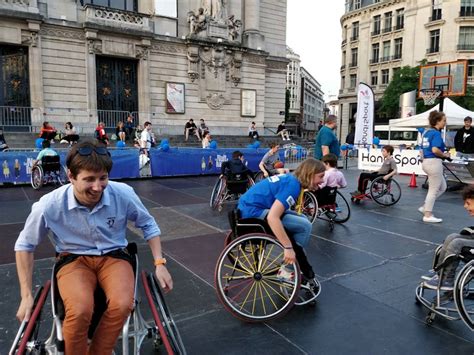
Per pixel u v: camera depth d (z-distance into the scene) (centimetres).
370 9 4941
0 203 796
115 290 207
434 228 630
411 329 313
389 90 3972
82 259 224
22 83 1972
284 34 3009
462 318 288
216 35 2506
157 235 247
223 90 2584
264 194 351
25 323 205
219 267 333
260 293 350
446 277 318
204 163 1292
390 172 805
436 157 654
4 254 481
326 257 484
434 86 1803
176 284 396
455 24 4153
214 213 723
